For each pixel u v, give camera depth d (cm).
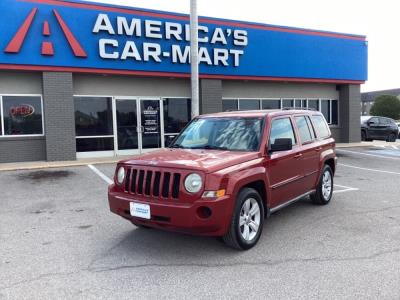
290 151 623
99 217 682
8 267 463
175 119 1625
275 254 496
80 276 436
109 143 1501
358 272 438
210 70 1584
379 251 504
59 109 1345
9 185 980
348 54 1995
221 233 473
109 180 1038
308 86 1998
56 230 610
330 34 1917
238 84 1775
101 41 1370
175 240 553
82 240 560
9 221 664
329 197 775
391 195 854
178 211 457
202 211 459
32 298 386
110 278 430
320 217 668
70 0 1323
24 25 1263
